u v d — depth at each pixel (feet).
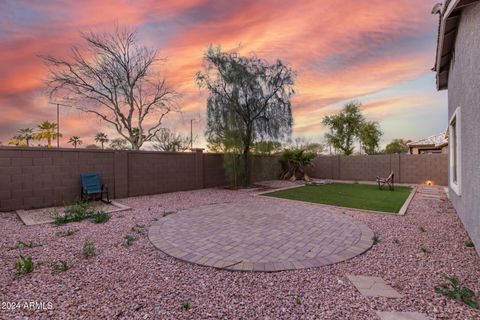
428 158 37.78
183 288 7.73
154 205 21.67
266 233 13.38
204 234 13.24
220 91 33.32
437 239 12.19
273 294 7.38
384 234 13.10
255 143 35.42
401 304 6.77
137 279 8.31
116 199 24.73
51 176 20.77
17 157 19.07
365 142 70.08
